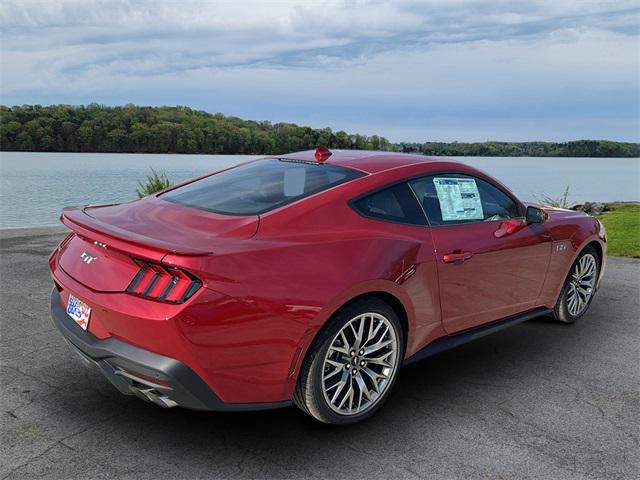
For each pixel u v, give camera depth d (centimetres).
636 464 280
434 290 342
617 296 623
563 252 460
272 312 265
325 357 287
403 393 359
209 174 397
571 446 296
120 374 270
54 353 402
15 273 648
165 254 250
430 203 360
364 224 319
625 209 1925
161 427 303
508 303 411
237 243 271
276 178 352
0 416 308
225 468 266
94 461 267
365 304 301
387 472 267
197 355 251
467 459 281
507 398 354
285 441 293
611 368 410
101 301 266
